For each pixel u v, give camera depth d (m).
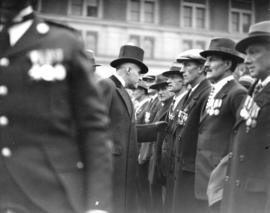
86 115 1.76
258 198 2.90
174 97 5.66
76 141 1.79
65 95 1.74
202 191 3.86
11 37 1.76
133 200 4.28
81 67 1.76
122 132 4.18
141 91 7.95
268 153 2.91
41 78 1.70
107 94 4.11
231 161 3.14
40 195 1.72
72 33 1.81
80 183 1.77
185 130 4.35
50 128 1.72
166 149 5.11
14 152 1.72
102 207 1.71
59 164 1.73
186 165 4.30
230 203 3.04
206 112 4.00
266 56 3.05
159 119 6.01
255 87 3.16
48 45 1.73
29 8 1.81
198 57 4.70
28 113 1.71
